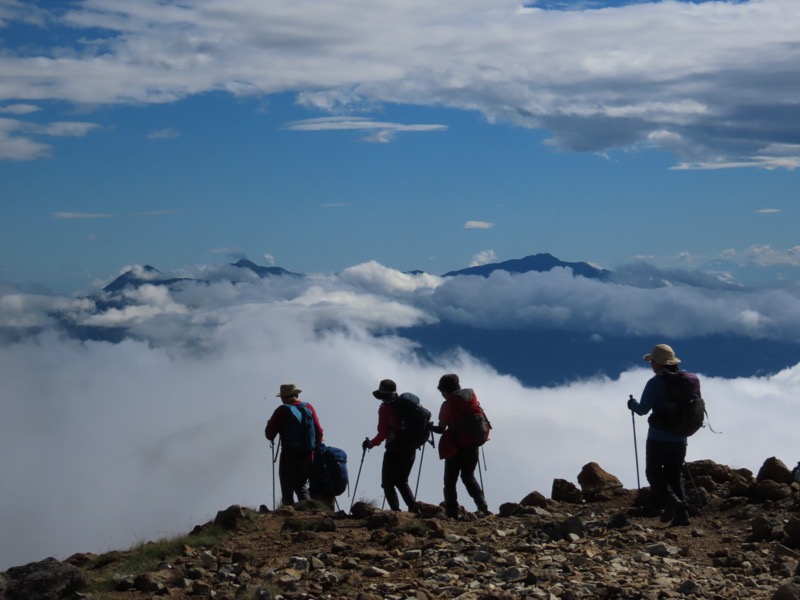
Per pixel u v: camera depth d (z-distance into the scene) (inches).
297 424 561.9
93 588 358.6
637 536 402.6
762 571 339.9
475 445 500.7
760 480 500.1
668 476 447.8
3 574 354.3
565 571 343.9
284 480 561.0
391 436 510.6
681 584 311.4
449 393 505.0
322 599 316.2
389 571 360.5
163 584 357.4
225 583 350.3
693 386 442.6
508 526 451.2
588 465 569.0
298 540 422.6
